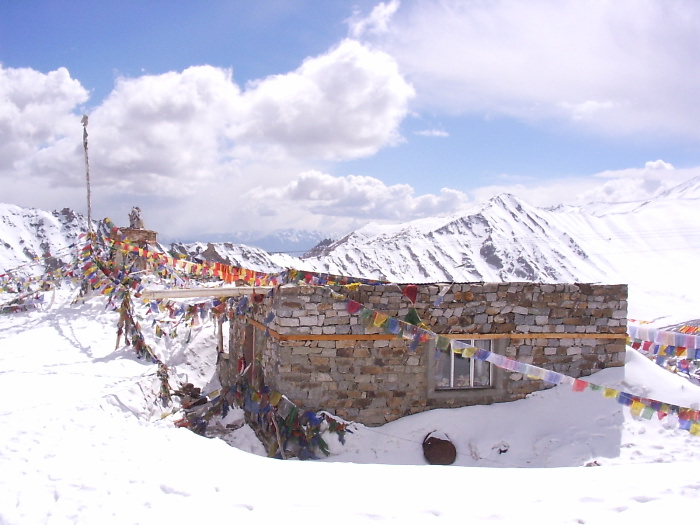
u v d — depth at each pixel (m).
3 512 6.88
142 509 6.89
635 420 13.16
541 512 6.76
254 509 6.86
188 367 19.20
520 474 8.28
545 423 13.36
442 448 12.58
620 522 6.43
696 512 6.65
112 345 18.77
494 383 14.05
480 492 7.45
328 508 6.88
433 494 7.38
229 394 14.79
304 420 12.86
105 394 12.84
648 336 12.42
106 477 7.93
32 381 14.14
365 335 13.41
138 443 9.61
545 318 14.20
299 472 8.27
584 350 14.38
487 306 13.99
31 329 21.39
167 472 8.12
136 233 24.69
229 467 8.45
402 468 8.58
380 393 13.50
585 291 14.38
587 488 7.57
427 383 13.68
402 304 13.61
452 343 11.55
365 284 13.66
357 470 8.41
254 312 15.57
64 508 6.93
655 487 7.54
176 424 13.17
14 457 8.80
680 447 12.41
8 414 11.23
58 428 10.38
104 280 19.27
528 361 14.14
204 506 6.95
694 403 13.40
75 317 22.53
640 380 14.11
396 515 6.69
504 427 13.32
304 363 13.19
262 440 13.20
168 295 12.82
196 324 19.27
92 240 20.56
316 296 13.26
